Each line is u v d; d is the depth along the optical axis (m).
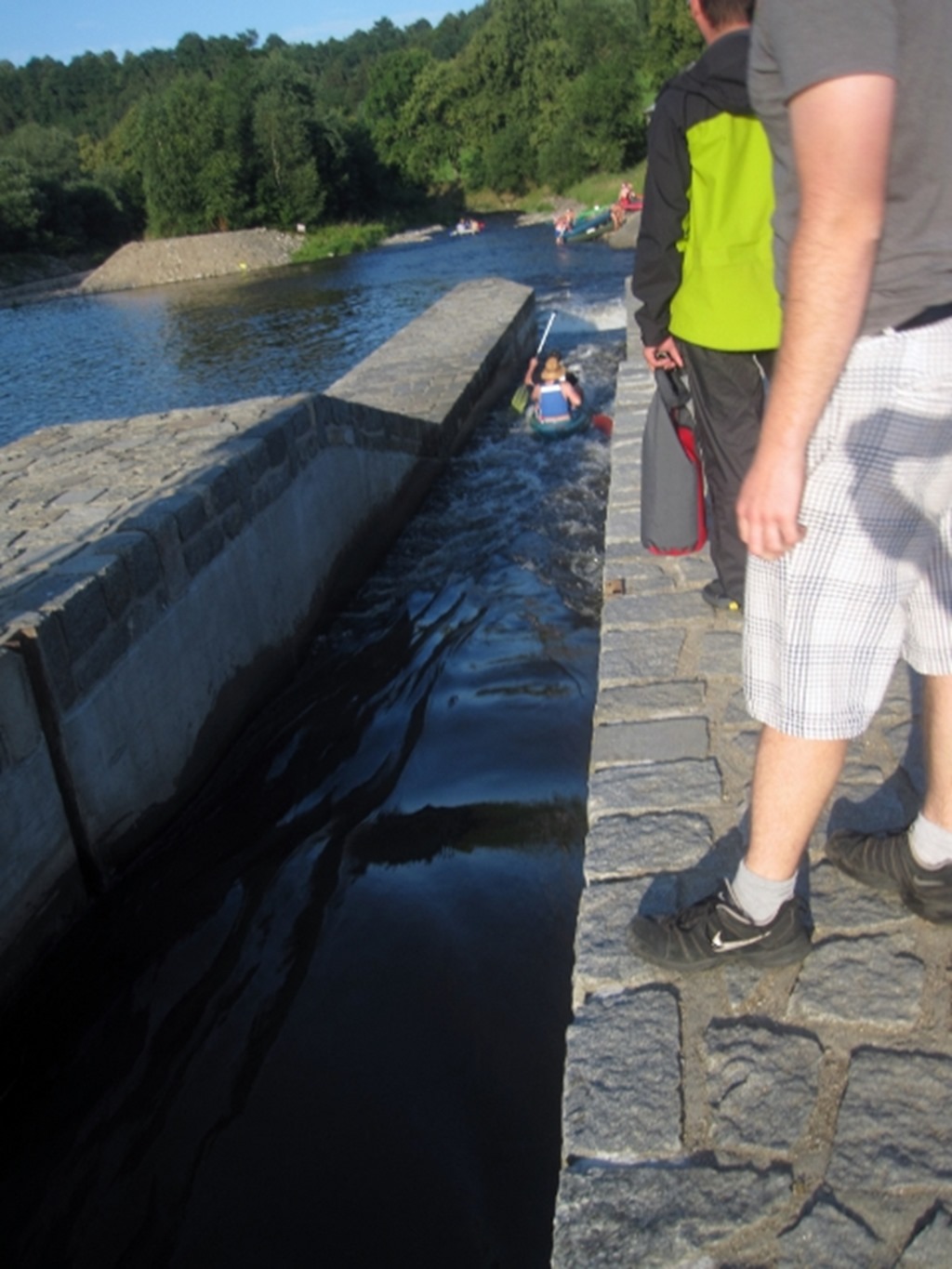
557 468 10.43
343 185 63.47
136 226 65.69
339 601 7.65
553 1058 3.35
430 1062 3.42
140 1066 3.65
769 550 1.95
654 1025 2.47
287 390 17.86
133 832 4.75
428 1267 2.74
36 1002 4.00
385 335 22.19
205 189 59.69
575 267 30.84
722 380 4.06
